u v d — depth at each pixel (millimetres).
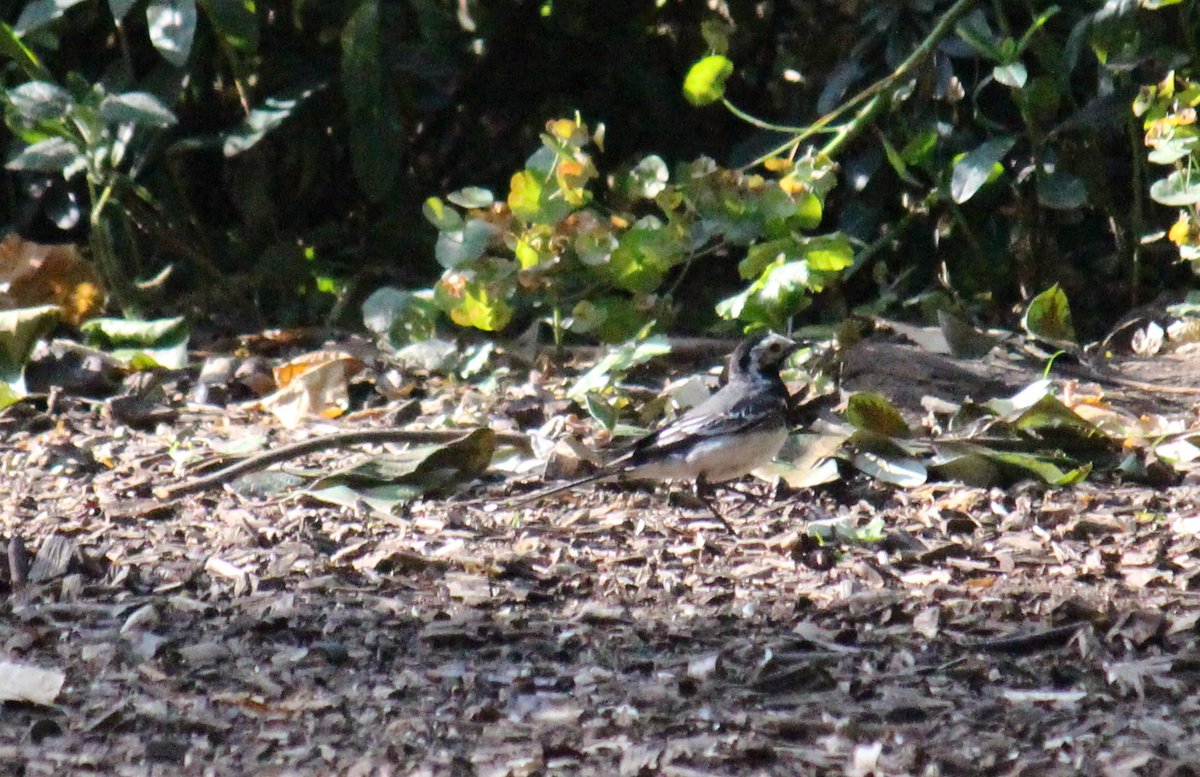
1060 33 15234
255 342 14359
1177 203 13062
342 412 12531
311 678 7523
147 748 6750
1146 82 14469
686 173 13141
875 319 14172
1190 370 13188
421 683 7465
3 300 14500
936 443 11039
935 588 8633
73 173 14484
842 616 8297
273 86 16234
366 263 16672
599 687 7387
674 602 8562
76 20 16000
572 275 13414
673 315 13875
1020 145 14992
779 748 6750
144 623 8156
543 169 12953
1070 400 11922
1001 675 7570
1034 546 9438
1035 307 13500
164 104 15258
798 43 15852
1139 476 10766
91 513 10070
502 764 6582
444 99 16422
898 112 14734
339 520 9984
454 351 13141
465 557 9125
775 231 13016
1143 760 6562
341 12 15938
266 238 16406
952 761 6559
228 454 11117
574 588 8797
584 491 10781
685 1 16641
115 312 14992
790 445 11086
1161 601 8445
